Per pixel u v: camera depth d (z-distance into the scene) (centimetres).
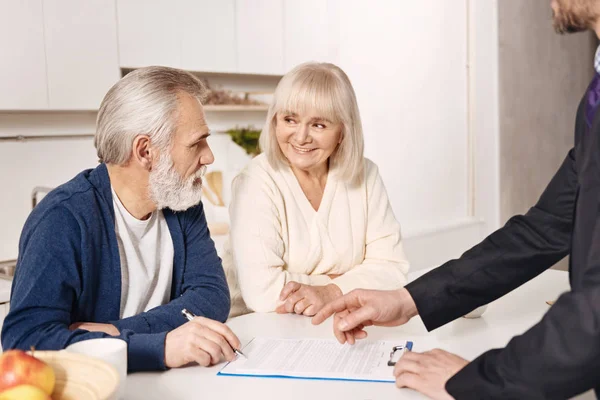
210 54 348
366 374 122
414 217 373
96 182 150
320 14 379
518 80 373
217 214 356
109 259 150
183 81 151
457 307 134
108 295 151
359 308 137
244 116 411
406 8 360
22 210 315
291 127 188
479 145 364
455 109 360
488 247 136
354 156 197
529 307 167
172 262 167
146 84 146
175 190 152
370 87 377
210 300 162
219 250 289
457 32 355
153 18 323
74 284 141
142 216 159
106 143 148
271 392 115
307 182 201
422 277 137
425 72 359
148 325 147
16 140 311
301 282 189
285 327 158
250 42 366
